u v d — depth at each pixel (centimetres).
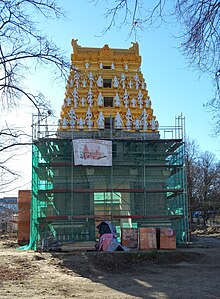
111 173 3597
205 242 4125
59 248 3134
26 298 1445
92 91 4009
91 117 3888
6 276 2003
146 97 4050
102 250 3045
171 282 1919
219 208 7169
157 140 3725
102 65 4153
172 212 3838
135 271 2361
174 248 3131
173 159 3941
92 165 3556
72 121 3819
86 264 2498
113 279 2048
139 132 3859
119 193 3841
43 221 3494
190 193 6394
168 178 3831
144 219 3644
